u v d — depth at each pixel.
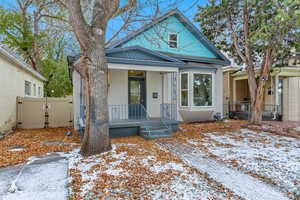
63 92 19.39
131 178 3.26
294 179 3.24
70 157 4.44
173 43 10.34
